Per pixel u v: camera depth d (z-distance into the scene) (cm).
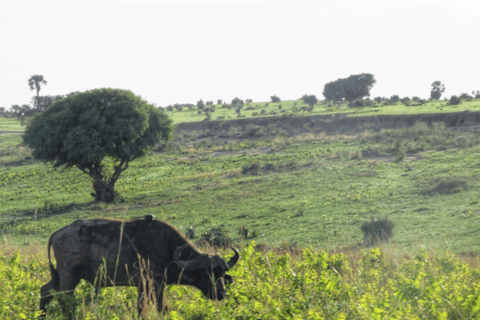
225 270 1905
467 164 12556
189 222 9788
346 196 10675
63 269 1881
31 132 13488
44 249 3778
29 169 18788
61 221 10781
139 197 13300
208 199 12181
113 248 1884
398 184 11306
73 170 18088
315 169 14312
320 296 1638
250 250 2064
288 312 1414
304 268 2141
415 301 1545
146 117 13788
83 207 12481
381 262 2391
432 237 6397
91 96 13562
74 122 13212
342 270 2156
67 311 1628
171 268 1919
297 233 8044
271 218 9525
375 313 1359
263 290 1702
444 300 1470
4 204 13600
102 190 13450
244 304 1602
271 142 19938
